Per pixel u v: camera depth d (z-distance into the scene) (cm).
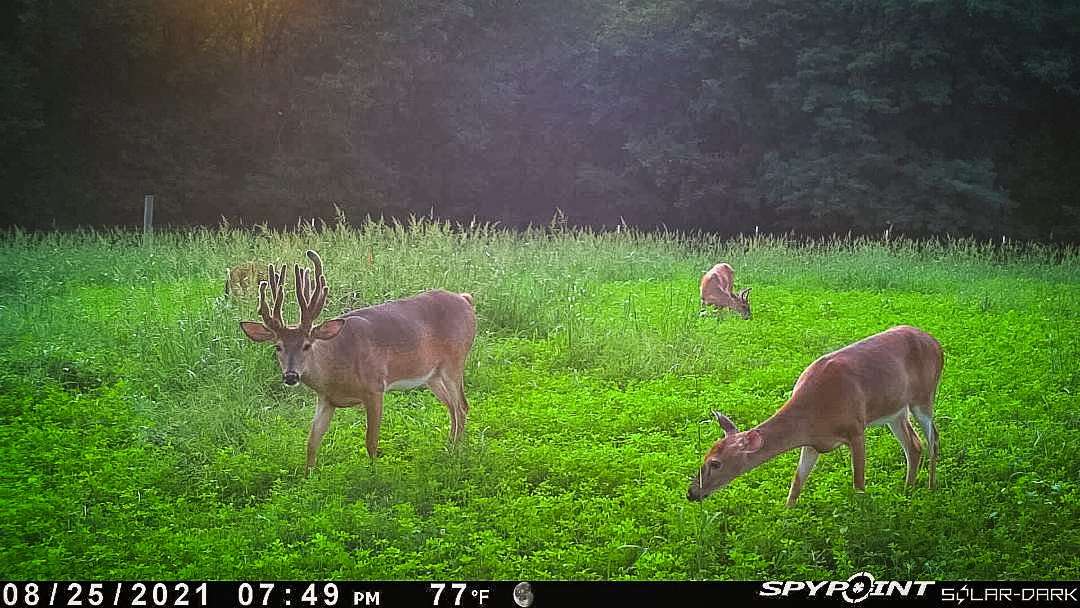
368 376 877
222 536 735
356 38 3444
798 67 3538
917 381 834
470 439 926
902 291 2055
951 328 1527
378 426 888
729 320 1580
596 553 705
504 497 801
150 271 1808
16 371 1166
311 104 3431
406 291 1388
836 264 2272
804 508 781
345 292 1347
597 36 3728
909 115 3519
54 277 1834
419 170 3734
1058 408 1055
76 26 3209
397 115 3672
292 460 889
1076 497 816
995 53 3428
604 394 1105
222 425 970
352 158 3484
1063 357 1287
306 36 3441
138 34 3269
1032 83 3594
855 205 3378
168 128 3338
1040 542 732
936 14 3334
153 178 3344
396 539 737
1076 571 684
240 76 3475
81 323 1367
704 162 3603
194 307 1363
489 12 3709
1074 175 3688
